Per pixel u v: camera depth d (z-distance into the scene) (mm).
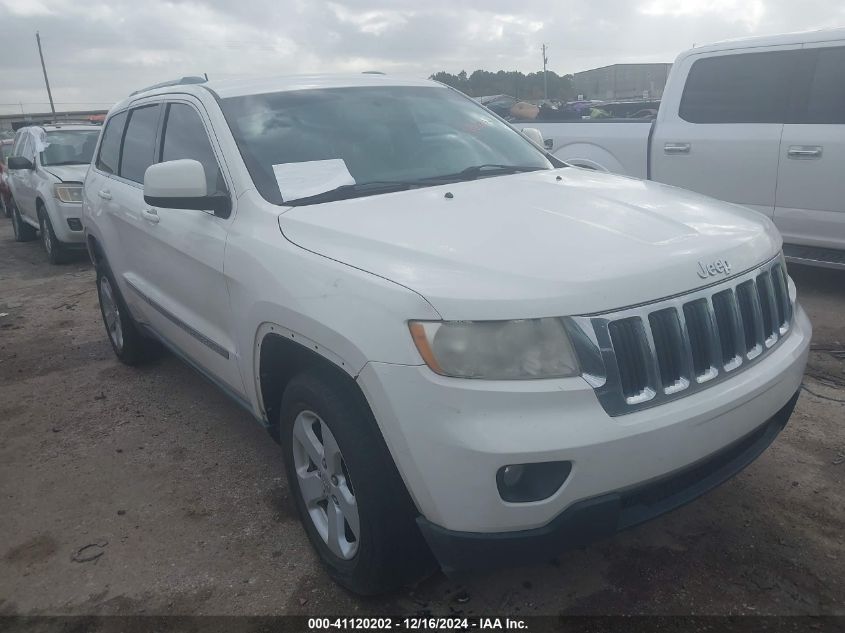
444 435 2158
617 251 2418
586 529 2230
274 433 3232
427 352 2186
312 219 2842
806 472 3412
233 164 3254
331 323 2422
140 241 4223
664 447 2244
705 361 2434
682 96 6602
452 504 2201
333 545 2775
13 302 7902
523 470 2176
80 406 4801
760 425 2586
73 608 2842
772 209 6113
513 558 2238
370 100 3818
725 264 2529
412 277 2322
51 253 9852
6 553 3229
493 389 2133
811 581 2703
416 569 2596
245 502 3498
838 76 5688
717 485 2520
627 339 2250
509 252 2395
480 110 4258
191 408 4652
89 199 5172
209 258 3248
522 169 3705
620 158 7059
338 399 2518
